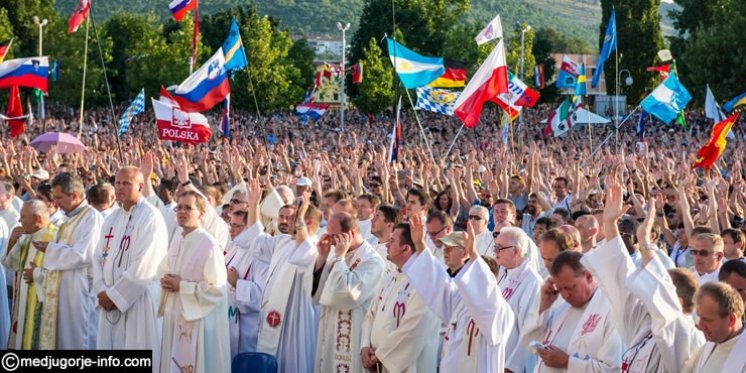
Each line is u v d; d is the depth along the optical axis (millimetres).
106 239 11547
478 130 56281
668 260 9500
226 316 11055
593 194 16594
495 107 71438
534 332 8984
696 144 36844
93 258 11695
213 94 22375
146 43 92812
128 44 99500
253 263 12727
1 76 30062
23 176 19703
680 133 47719
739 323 7254
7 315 13266
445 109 29297
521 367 9680
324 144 43250
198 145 34875
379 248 12195
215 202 14359
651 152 31031
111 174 21719
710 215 13250
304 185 16266
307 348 11852
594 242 11203
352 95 94438
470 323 9133
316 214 11922
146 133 46406
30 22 89062
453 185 16203
